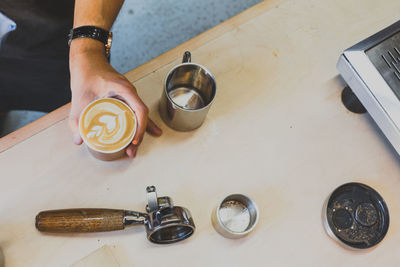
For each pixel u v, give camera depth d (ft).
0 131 4.92
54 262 2.25
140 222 2.26
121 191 2.46
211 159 2.62
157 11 5.97
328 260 2.50
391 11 3.29
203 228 2.46
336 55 3.08
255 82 2.88
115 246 2.33
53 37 3.23
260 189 2.60
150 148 2.58
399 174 2.79
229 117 2.75
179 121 2.50
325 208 2.54
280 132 2.77
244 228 2.45
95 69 2.53
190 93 2.64
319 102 2.91
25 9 2.94
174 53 2.84
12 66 3.44
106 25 2.80
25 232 2.27
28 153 2.43
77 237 2.31
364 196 2.62
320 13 3.19
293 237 2.52
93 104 2.27
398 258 2.56
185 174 2.56
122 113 2.28
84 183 2.43
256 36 3.02
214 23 6.12
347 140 2.83
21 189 2.35
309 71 2.99
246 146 2.70
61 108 2.57
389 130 2.54
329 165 2.73
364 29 3.20
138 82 2.72
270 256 2.46
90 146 2.19
